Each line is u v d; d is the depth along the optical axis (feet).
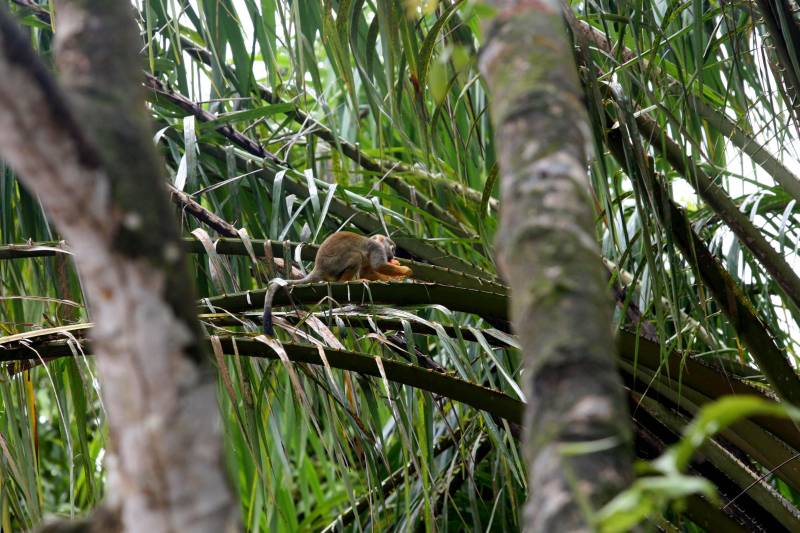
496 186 34.60
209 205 33.30
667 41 24.21
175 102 31.32
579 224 8.89
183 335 8.41
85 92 8.67
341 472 21.80
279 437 25.70
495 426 23.85
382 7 20.77
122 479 8.29
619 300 29.63
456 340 26.58
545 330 8.39
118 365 8.27
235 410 20.61
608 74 23.15
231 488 8.49
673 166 25.44
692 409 24.34
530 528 8.04
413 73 22.34
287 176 32.12
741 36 28.22
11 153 8.14
